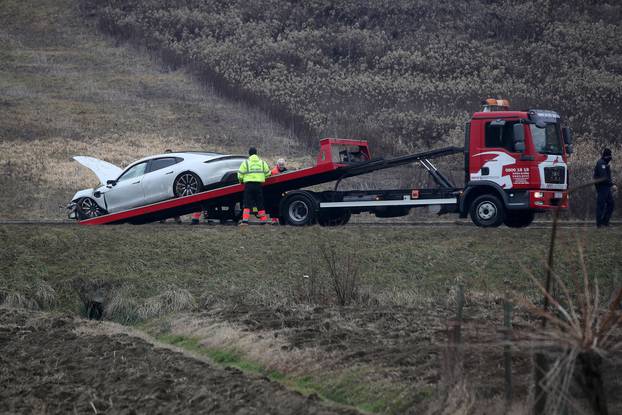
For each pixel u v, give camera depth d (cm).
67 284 5944
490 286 5678
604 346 2439
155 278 5984
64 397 3488
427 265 6066
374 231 6794
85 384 3703
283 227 7050
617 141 14825
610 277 5631
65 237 6619
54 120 16188
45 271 6116
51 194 11638
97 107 17350
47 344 4531
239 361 4206
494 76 19538
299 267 6084
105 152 14212
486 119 6925
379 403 3356
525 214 7331
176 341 4781
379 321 4756
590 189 9181
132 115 16812
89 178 12562
